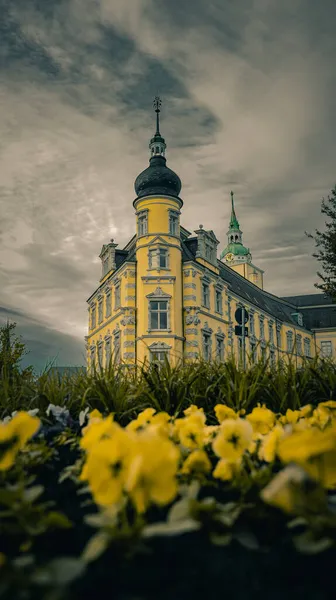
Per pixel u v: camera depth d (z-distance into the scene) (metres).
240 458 1.23
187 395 2.99
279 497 0.83
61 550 0.97
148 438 0.88
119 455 0.86
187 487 1.08
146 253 24.67
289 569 0.85
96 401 2.89
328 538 0.81
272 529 0.99
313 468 0.87
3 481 1.24
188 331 24.28
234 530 0.96
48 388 3.04
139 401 3.05
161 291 23.81
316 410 1.86
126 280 25.16
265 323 35.72
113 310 26.97
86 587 0.79
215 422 2.71
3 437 1.09
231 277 35.56
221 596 0.78
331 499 0.91
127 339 23.89
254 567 0.86
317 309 48.12
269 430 1.69
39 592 0.68
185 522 0.81
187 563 0.87
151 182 25.52
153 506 1.11
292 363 3.11
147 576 0.83
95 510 1.24
